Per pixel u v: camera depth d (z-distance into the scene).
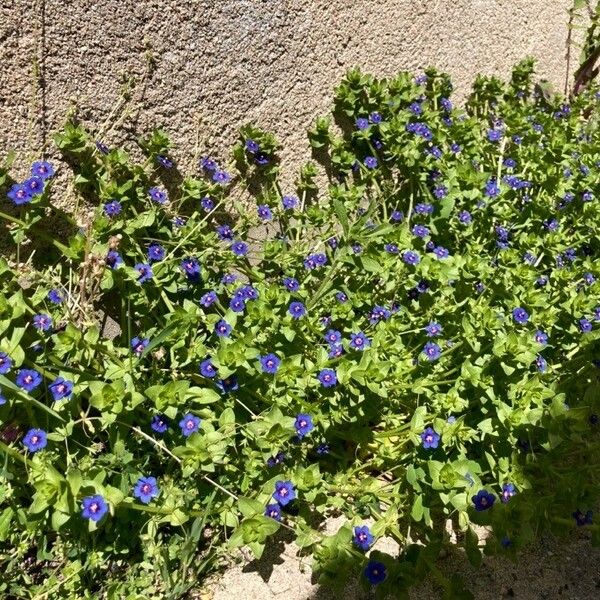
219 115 0.51
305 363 0.42
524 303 0.47
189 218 0.50
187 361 0.41
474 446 0.43
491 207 0.56
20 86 0.40
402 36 0.63
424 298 0.48
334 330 0.47
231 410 0.39
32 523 0.36
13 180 0.42
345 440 0.46
